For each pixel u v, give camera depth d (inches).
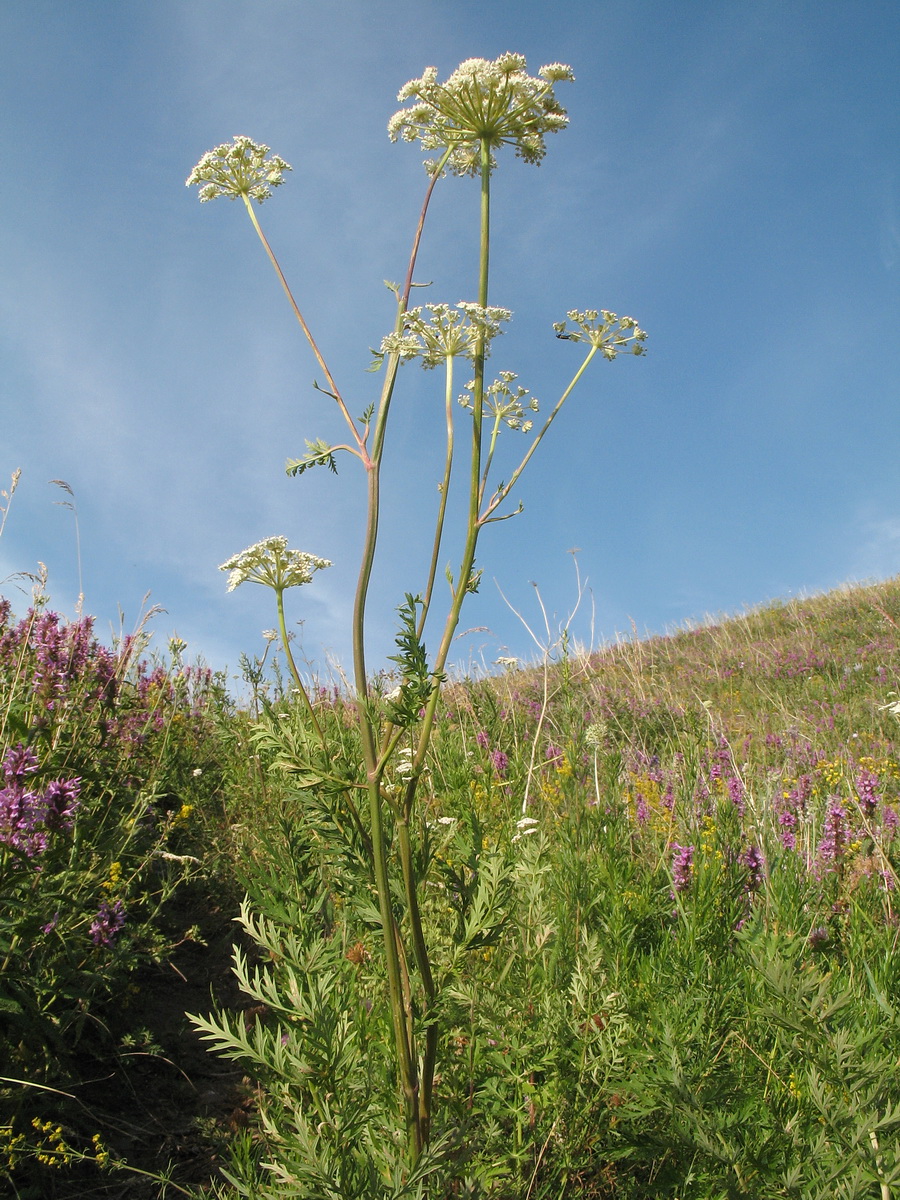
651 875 123.4
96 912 122.3
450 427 76.9
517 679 358.3
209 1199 86.1
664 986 95.9
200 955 154.1
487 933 75.2
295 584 84.5
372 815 68.7
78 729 149.4
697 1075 79.4
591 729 161.2
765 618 668.7
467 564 73.2
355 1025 82.0
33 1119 97.7
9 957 101.6
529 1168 82.1
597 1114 85.2
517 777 159.5
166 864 160.1
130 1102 112.3
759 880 125.1
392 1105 78.4
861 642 513.0
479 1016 87.7
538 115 83.5
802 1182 67.0
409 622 66.1
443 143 86.8
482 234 81.3
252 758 166.6
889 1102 64.5
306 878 95.0
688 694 401.1
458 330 77.8
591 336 90.4
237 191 92.0
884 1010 87.4
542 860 125.0
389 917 68.6
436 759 156.9
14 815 99.2
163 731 209.6
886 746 283.7
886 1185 62.1
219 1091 117.3
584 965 100.2
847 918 119.7
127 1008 126.6
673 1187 75.9
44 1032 103.0
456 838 95.7
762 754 265.9
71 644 153.8
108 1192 95.7
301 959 76.4
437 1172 67.7
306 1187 63.7
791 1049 84.3
